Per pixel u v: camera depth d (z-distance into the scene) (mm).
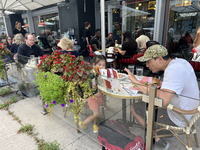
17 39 4164
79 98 1621
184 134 1231
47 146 1867
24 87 3051
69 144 1942
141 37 4145
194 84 1321
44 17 8930
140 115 1283
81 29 6660
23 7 5715
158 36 4473
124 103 1387
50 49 6441
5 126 2324
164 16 4285
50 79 1636
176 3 4094
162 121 1240
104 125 1649
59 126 2305
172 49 4559
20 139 2053
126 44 3812
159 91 1119
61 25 7441
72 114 1960
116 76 1621
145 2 4742
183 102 1130
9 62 3367
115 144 1593
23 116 2572
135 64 3891
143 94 1199
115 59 4359
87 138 2045
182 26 4238
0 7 5883
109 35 5199
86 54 6977
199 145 1179
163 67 1456
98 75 1600
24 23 10859
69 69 1568
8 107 2873
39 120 2455
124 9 5262
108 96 1503
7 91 3424
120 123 1486
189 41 4254
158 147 1336
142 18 4969
